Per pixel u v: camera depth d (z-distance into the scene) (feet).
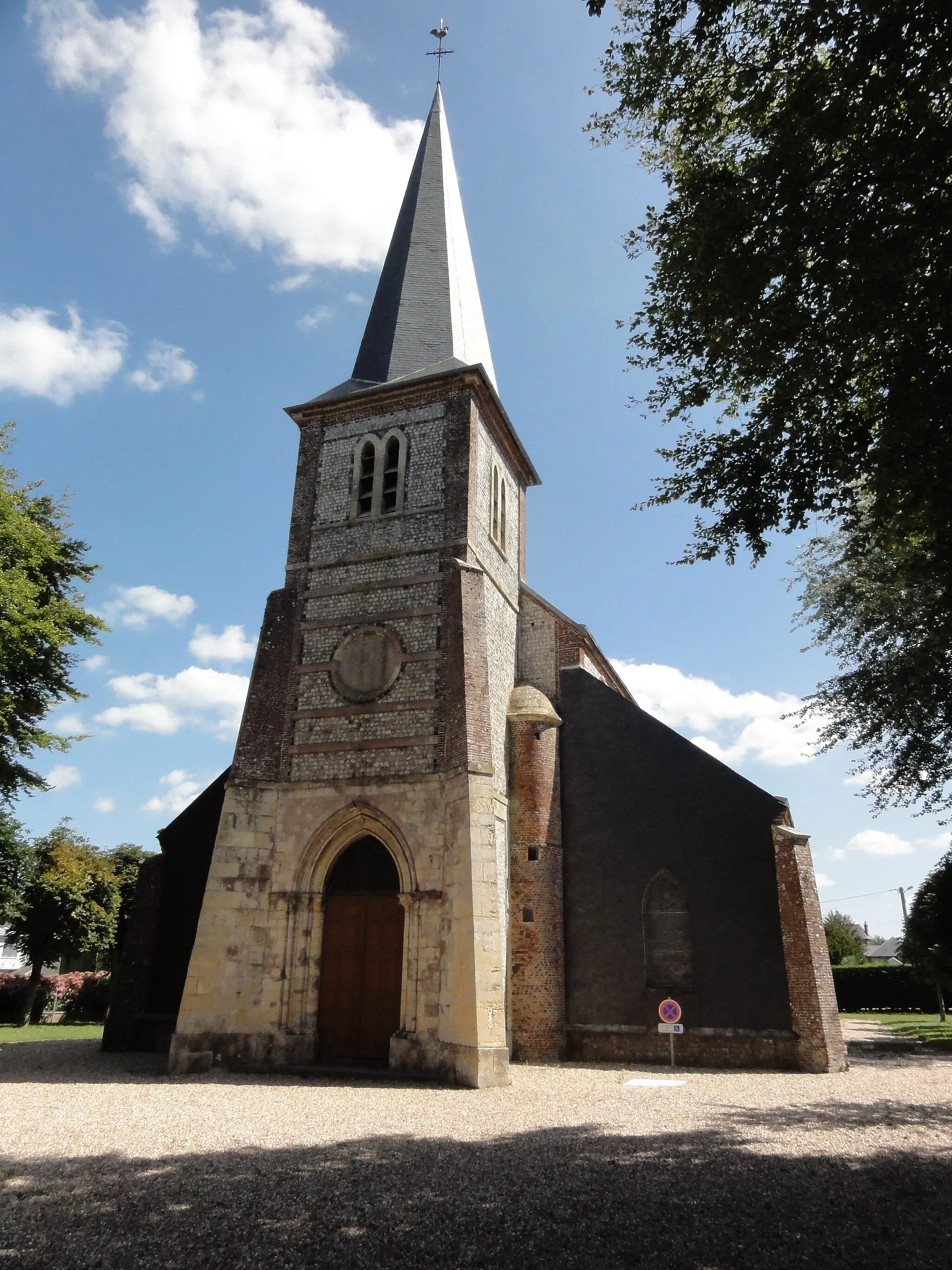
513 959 65.92
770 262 31.22
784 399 33.76
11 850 109.09
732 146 36.17
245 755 65.77
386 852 63.26
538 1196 25.70
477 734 60.23
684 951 65.31
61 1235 22.00
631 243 38.04
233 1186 26.32
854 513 36.24
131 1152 30.66
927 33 27.53
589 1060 64.03
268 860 63.16
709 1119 38.86
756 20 32.48
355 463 75.92
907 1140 34.12
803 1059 59.00
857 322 30.60
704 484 36.65
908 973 151.64
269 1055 57.16
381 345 82.79
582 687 76.23
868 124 29.94
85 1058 62.59
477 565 68.69
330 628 70.08
